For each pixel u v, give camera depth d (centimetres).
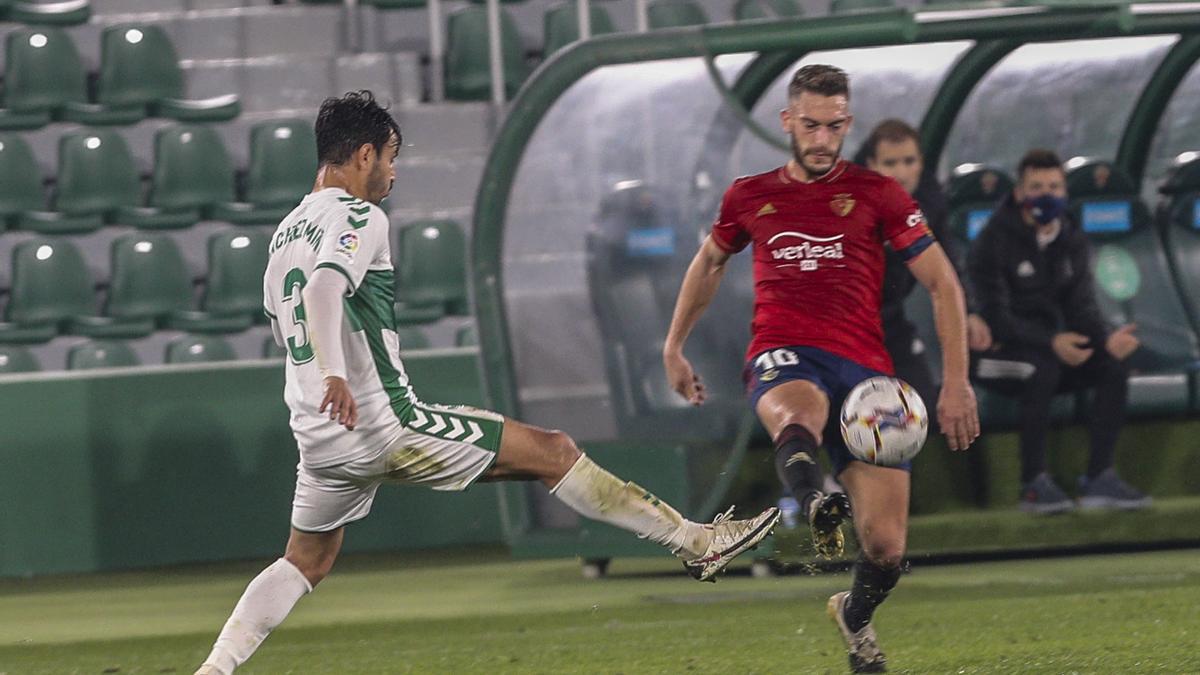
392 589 2906
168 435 3266
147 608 2758
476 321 2911
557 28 4341
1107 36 2661
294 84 4150
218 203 3912
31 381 3183
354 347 1390
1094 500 2962
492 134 4153
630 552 2781
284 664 2030
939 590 2528
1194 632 1916
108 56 4053
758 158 3269
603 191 2975
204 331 3728
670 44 2634
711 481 2855
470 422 1434
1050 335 2936
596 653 1989
